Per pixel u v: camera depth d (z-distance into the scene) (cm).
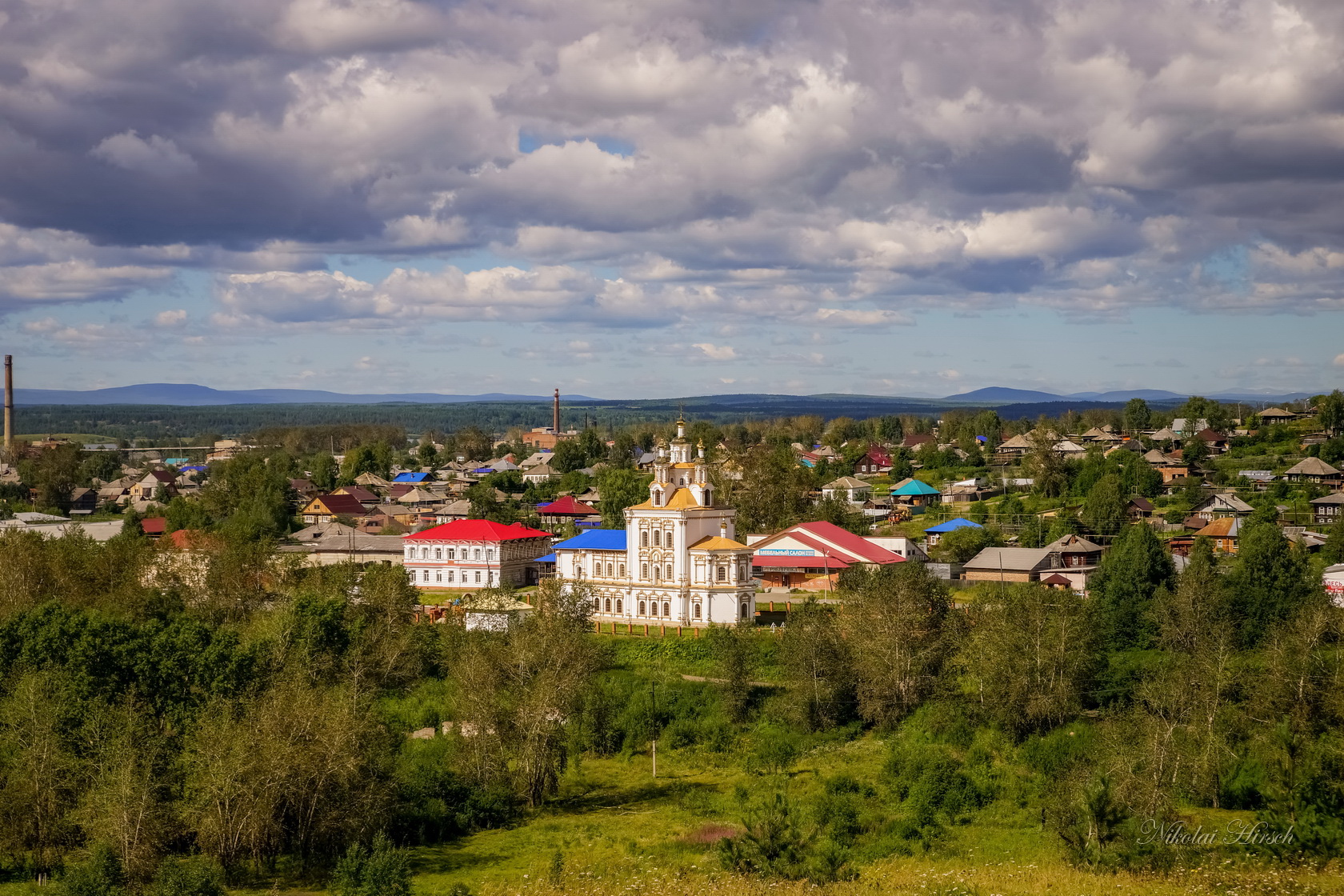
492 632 14775
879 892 7962
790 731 13612
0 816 9619
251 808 9650
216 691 11612
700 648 15625
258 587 17988
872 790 11444
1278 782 9944
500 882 9194
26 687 10512
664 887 8438
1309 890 7600
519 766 11831
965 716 12812
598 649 15038
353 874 8700
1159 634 14462
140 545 19300
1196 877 8031
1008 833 10150
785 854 8575
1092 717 12788
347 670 13925
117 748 9912
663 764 13238
